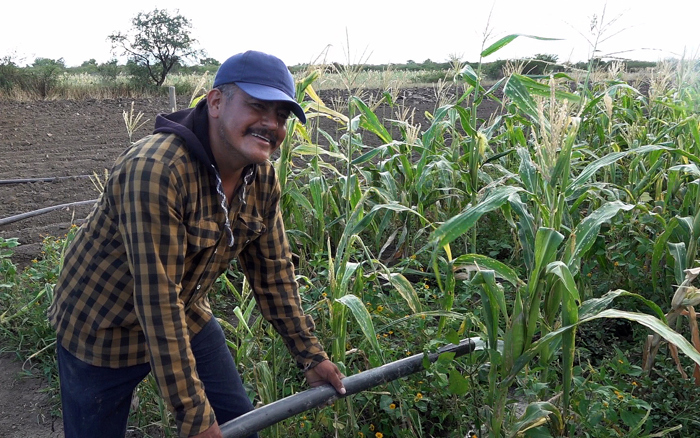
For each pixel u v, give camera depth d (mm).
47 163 8297
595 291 4055
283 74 1870
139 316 1768
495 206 2305
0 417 3189
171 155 1740
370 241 5242
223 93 1823
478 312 3543
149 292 1734
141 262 1716
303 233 4340
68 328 1984
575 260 2490
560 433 2494
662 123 6031
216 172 1837
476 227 4844
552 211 2439
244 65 1814
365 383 2361
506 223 4992
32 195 6793
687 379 3004
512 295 4027
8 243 4223
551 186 2426
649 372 3133
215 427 1897
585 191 3434
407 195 4711
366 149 8586
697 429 2840
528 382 2705
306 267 4410
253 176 2027
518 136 4523
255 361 3148
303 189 4770
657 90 6352
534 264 2385
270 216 2230
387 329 3465
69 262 1974
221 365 2348
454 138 5191
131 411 3098
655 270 3637
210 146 1874
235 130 1823
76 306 1953
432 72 22641
